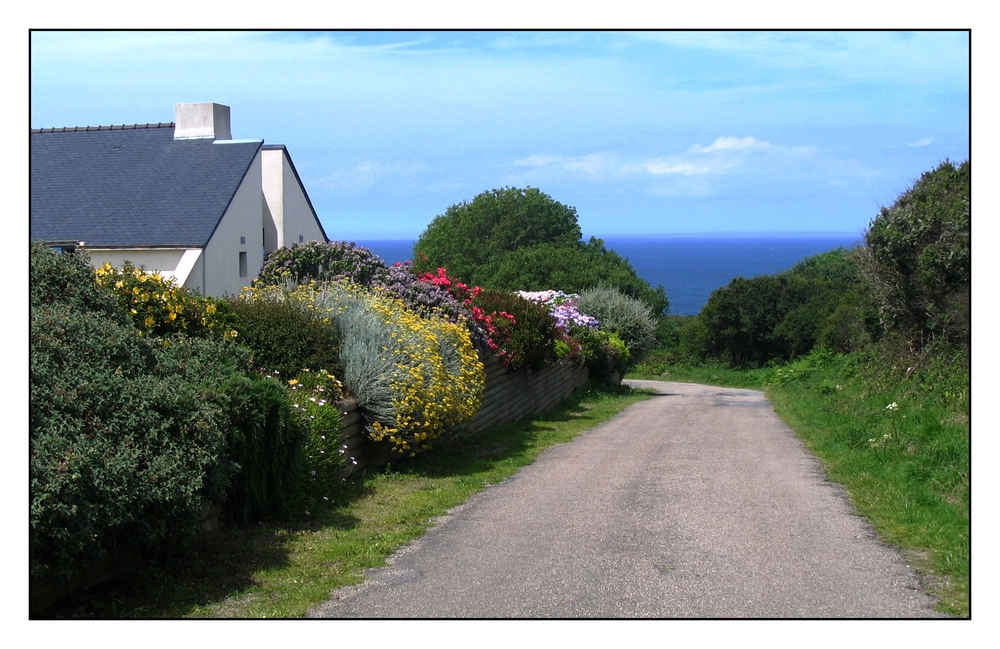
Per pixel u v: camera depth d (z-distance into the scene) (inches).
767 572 225.9
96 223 762.8
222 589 215.6
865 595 207.6
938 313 528.7
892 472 343.0
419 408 381.1
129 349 223.6
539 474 388.5
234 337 342.0
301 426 288.7
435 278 624.7
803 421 597.3
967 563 226.8
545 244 2385.6
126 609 198.1
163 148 859.4
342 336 401.7
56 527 170.9
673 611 198.1
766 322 2073.1
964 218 487.8
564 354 860.6
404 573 229.6
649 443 501.7
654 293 2448.3
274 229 909.8
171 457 202.4
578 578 223.1
